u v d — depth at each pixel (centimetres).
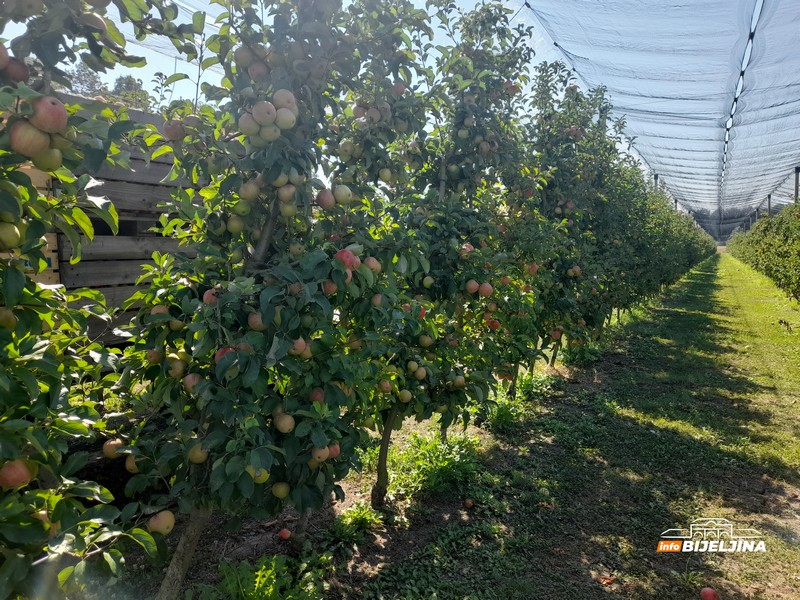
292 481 244
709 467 486
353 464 267
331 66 259
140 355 246
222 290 230
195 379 229
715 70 711
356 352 277
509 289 458
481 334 469
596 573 338
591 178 776
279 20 236
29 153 149
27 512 155
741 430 573
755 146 1249
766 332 1145
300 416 240
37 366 159
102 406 325
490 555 350
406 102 314
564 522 395
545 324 600
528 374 703
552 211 682
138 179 397
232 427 230
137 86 646
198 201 412
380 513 388
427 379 371
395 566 338
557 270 605
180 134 235
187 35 220
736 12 535
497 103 489
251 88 224
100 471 327
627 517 402
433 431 532
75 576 159
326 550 349
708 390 724
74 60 185
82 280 369
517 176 546
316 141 277
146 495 345
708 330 1186
